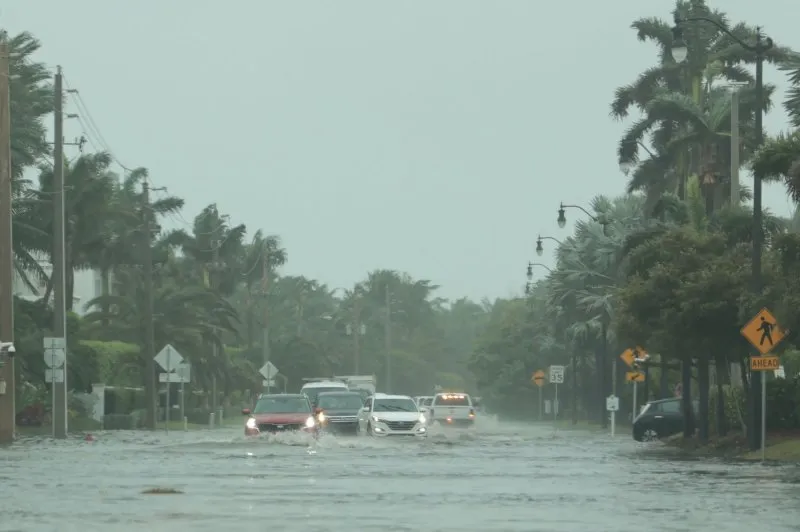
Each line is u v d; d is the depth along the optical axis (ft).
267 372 576.20
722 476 182.29
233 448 270.05
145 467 198.59
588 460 230.68
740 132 455.63
